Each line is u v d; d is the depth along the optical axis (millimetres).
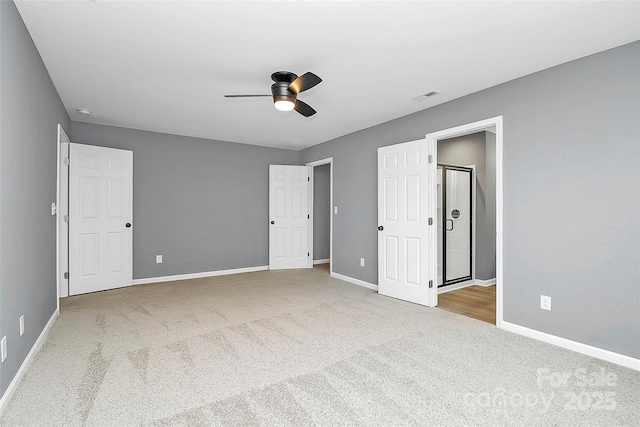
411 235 3842
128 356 2412
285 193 6031
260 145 5902
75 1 1867
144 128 4707
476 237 4934
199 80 2994
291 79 2734
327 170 6922
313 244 6719
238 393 1938
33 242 2396
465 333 2900
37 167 2500
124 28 2154
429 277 3695
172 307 3635
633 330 2268
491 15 2000
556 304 2654
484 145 4812
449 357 2424
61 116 3527
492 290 4574
